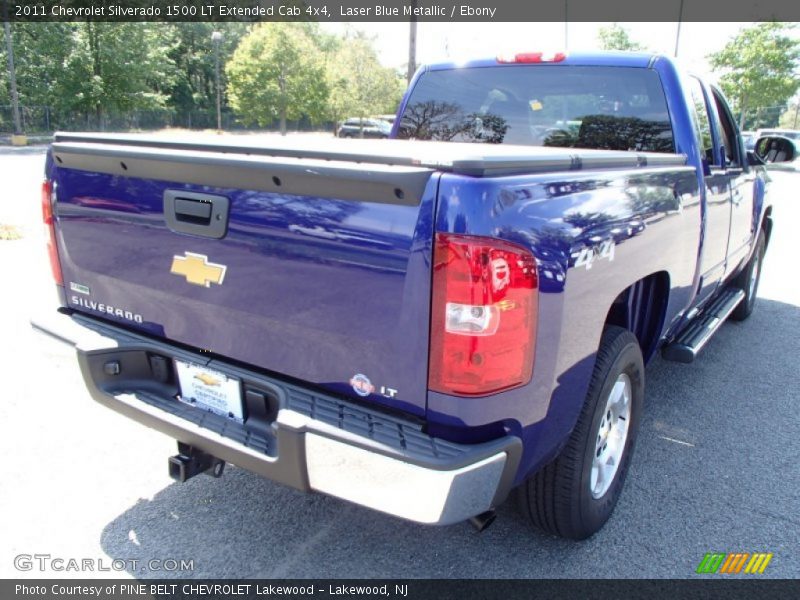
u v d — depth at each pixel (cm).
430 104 431
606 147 374
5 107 3697
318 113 4194
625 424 286
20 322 522
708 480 329
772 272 835
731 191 405
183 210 232
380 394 203
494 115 410
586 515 261
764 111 4591
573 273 209
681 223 305
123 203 251
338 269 200
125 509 293
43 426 362
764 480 330
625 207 244
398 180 181
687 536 282
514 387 195
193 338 247
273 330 221
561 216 205
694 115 355
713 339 559
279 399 214
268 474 214
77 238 274
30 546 267
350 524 288
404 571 258
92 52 4047
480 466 189
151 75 4381
